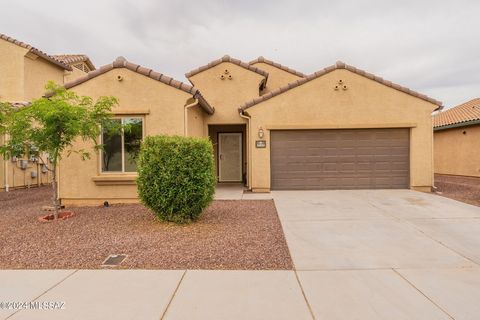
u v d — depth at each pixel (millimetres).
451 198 10883
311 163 12883
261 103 12766
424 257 5305
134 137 10570
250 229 7113
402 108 12594
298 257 5352
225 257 5348
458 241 6164
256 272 4727
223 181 16344
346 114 12664
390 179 12797
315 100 12664
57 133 8031
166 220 7668
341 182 12875
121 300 3883
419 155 12609
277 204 10047
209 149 7824
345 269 4824
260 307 3705
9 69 16859
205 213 8766
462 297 3904
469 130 17656
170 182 7414
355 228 7156
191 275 4625
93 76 10500
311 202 10312
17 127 7695
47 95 9930
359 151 12820
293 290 4133
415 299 3859
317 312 3580
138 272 4742
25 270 4836
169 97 10539
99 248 5836
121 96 10531
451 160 19172
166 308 3689
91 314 3562
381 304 3748
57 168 10531
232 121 14703
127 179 10266
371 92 12609
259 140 12766
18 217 8664
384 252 5570
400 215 8367
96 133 8484
